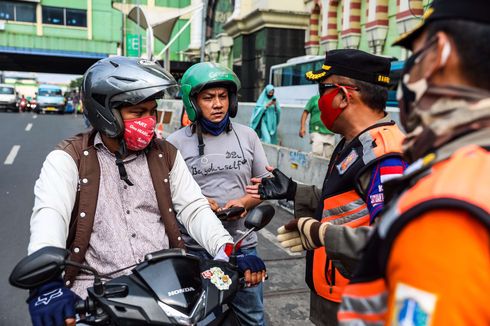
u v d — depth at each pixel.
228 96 2.63
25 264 1.28
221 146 2.62
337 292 1.73
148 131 1.81
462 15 0.76
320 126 7.86
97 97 1.75
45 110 30.38
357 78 1.76
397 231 0.75
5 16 40.66
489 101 0.77
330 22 18.78
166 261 1.50
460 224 0.68
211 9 30.95
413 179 0.82
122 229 1.81
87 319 1.40
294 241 1.63
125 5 34.12
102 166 1.84
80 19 42.25
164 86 1.78
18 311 3.46
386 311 0.81
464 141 0.78
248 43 24.25
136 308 1.36
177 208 2.06
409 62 0.87
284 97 19.61
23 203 6.48
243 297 2.36
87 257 1.77
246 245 2.54
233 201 2.53
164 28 23.39
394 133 1.67
